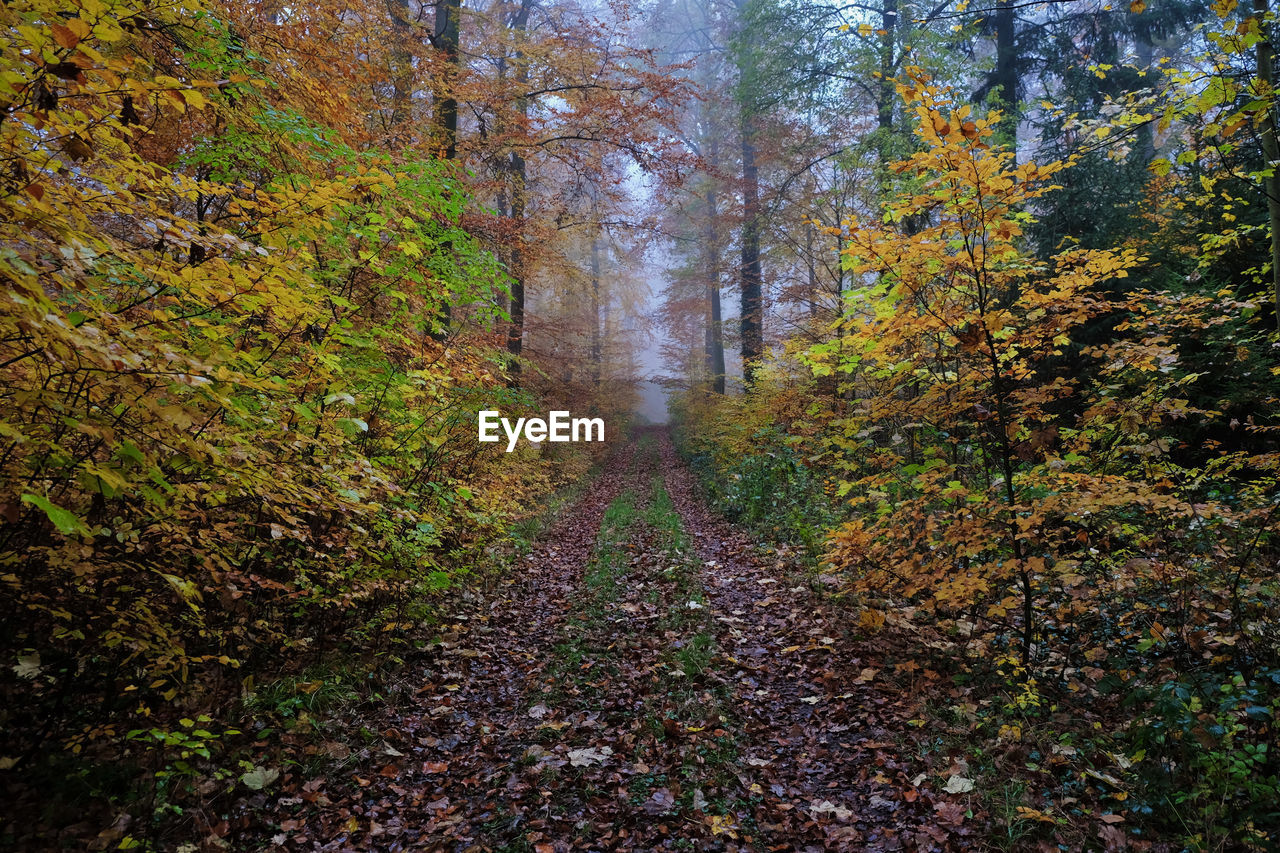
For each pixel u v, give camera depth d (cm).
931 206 414
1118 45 1309
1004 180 367
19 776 266
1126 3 1056
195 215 521
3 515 186
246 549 373
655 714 416
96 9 198
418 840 301
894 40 1104
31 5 208
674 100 1114
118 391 216
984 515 432
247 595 385
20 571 276
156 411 211
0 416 221
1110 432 476
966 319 417
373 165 450
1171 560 397
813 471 927
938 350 491
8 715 281
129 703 328
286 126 453
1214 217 719
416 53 859
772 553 791
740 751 372
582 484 1570
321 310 374
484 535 690
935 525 455
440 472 595
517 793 338
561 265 1292
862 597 547
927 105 363
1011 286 622
